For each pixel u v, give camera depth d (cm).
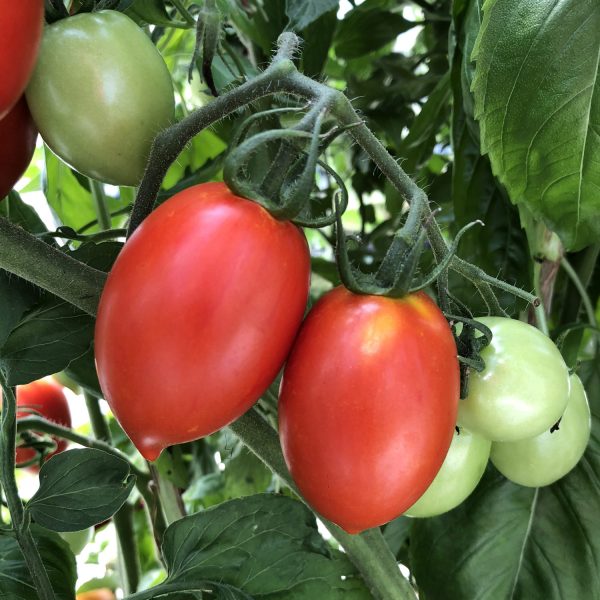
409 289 18
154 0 26
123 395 17
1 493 31
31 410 40
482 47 24
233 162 17
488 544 31
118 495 23
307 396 18
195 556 26
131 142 21
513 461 26
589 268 39
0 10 16
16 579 26
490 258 36
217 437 49
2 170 22
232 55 33
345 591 27
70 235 26
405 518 38
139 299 17
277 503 27
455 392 18
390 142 50
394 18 46
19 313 25
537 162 25
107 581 49
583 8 23
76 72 20
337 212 18
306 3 29
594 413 34
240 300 17
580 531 31
